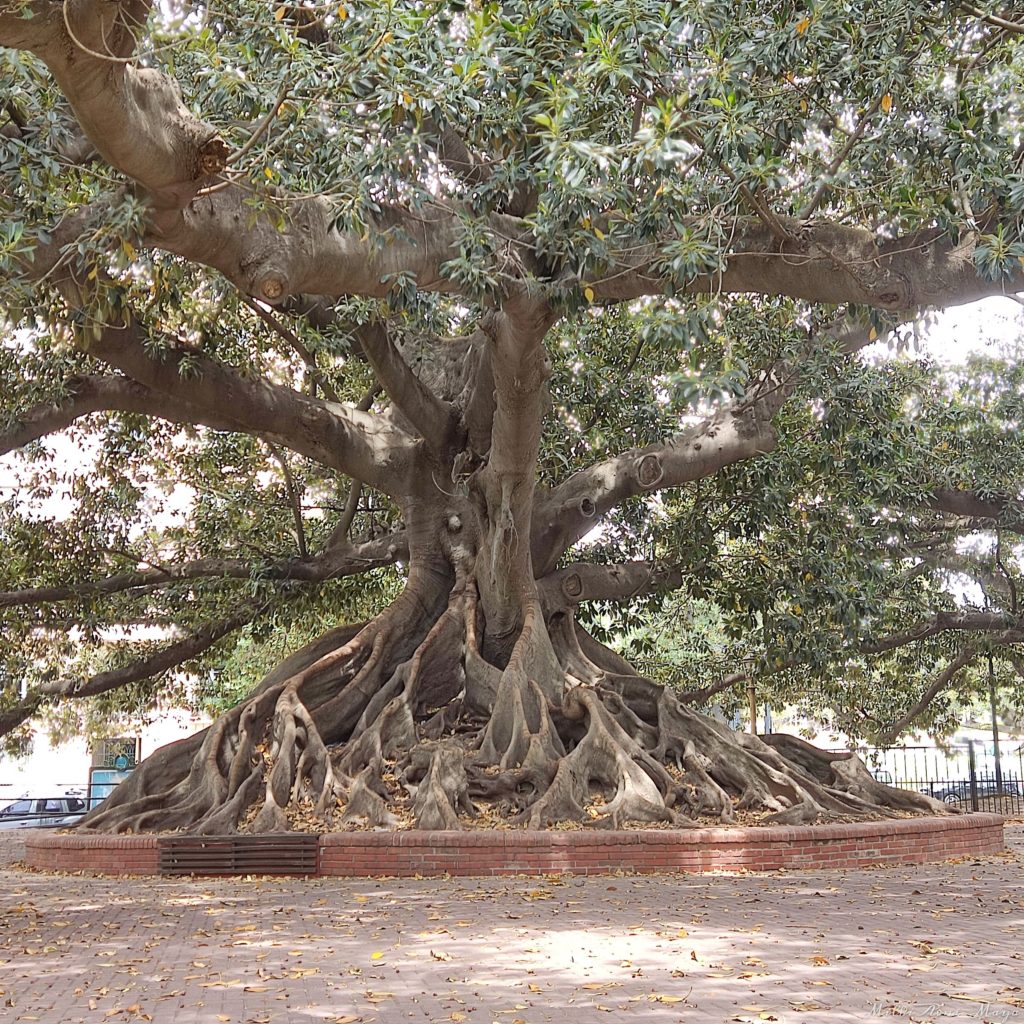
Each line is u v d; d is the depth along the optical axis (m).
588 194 10.37
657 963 7.54
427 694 17.75
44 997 6.85
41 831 16.41
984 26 12.31
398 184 11.42
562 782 14.67
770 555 20.92
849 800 16.47
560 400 20.06
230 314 18.56
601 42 9.88
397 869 13.05
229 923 9.64
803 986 6.77
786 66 11.27
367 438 18.92
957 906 10.33
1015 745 49.19
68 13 6.60
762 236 11.22
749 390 18.17
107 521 22.23
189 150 8.21
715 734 16.66
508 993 6.69
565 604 19.14
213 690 31.14
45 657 24.12
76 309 12.87
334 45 11.56
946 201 10.89
